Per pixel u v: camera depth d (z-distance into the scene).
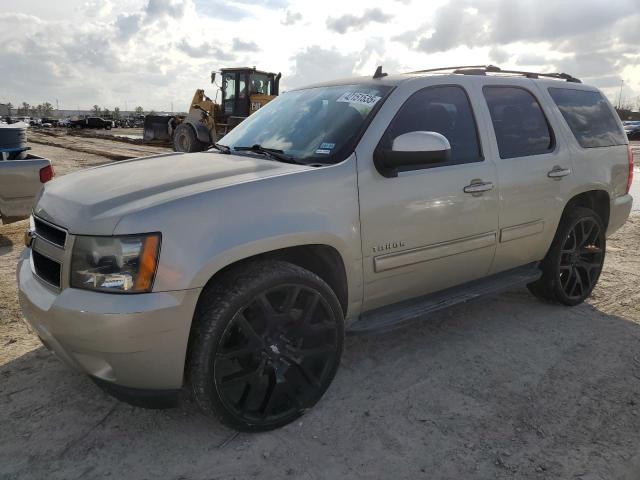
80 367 2.49
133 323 2.28
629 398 3.08
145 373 2.40
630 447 2.64
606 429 2.79
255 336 2.63
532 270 4.18
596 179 4.39
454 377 3.30
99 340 2.30
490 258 3.74
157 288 2.33
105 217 2.37
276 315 2.68
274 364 2.72
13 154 6.29
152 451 2.58
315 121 3.42
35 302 2.52
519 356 3.58
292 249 2.98
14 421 2.78
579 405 3.01
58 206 2.66
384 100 3.25
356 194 2.95
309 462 2.52
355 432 2.74
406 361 3.50
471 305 4.49
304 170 2.84
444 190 3.32
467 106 3.64
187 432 2.73
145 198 2.50
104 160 16.52
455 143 3.50
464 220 3.46
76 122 62.09
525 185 3.81
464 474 2.45
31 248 2.82
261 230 2.57
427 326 4.05
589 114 4.57
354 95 3.44
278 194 2.68
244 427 2.64
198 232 2.42
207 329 2.46
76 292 2.37
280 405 2.80
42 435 2.68
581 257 4.46
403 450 2.61
